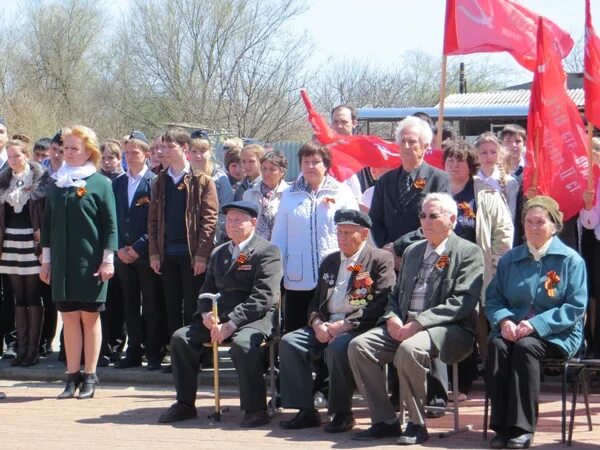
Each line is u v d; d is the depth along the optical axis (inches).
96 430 297.3
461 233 321.4
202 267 363.6
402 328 282.5
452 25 369.4
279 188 367.2
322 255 325.4
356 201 335.0
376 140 363.9
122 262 382.6
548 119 324.5
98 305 346.9
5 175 390.9
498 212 324.5
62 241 344.5
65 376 380.8
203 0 1316.4
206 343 313.0
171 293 373.4
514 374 267.4
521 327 271.4
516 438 266.7
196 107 1322.6
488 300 288.0
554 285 277.9
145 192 384.8
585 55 323.0
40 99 1405.0
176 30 1325.0
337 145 365.1
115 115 1381.6
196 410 321.1
